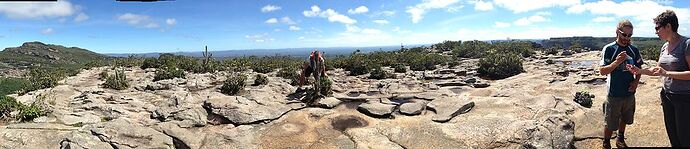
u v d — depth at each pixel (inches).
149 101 397.1
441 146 238.5
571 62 915.4
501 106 301.4
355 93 429.4
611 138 239.6
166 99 409.1
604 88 407.8
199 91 502.3
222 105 317.7
